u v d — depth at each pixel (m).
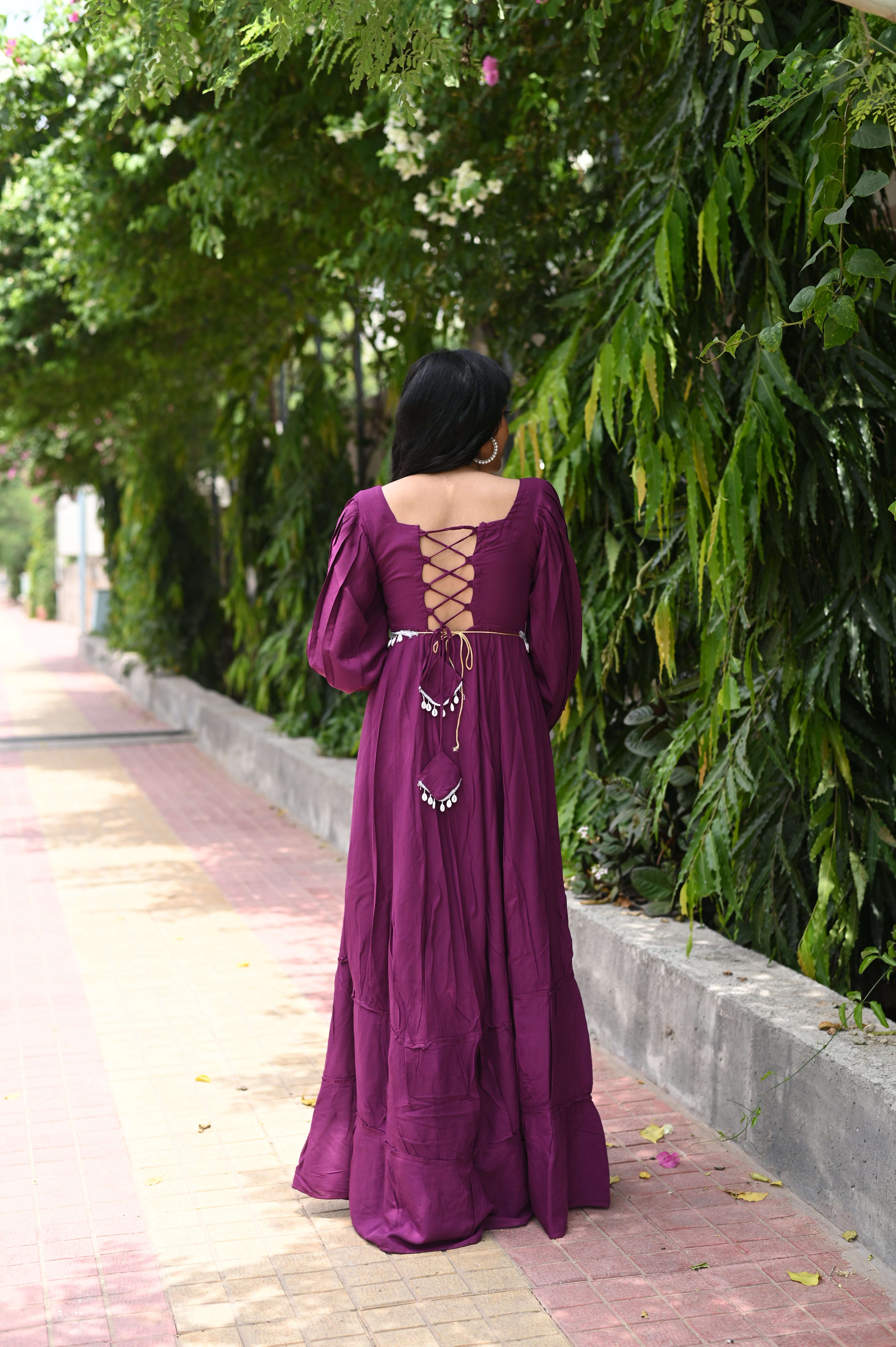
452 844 2.99
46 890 6.46
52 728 12.09
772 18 3.67
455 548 3.03
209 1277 2.86
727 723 3.95
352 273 6.92
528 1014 3.03
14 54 6.37
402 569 3.03
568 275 5.66
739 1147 3.47
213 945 5.47
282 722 9.11
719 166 3.77
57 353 10.54
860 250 2.89
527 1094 3.04
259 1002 4.73
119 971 5.12
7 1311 2.73
